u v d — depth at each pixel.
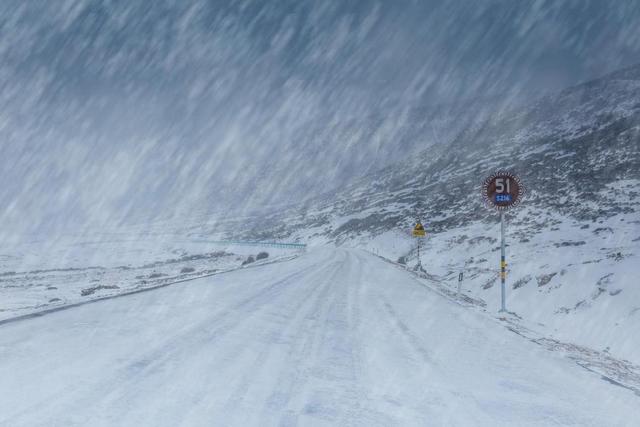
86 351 6.48
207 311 10.64
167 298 13.02
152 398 4.62
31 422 3.88
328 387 5.37
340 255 45.88
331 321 9.97
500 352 7.92
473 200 83.38
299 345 7.52
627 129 93.31
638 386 6.65
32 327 8.33
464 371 6.45
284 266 30.16
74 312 10.23
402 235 73.69
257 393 5.00
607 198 54.88
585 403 5.36
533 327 14.32
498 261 38.41
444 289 21.58
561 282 27.39
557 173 78.75
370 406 4.79
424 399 5.11
